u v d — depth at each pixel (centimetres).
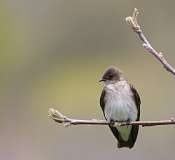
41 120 2594
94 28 3053
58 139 2234
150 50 766
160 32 2945
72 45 3080
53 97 2788
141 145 1962
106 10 3031
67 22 3097
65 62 3052
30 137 2442
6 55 3033
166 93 2462
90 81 2888
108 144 2011
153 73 2664
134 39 2975
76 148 2088
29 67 3048
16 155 2378
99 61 3006
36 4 3142
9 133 2530
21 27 3125
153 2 2977
